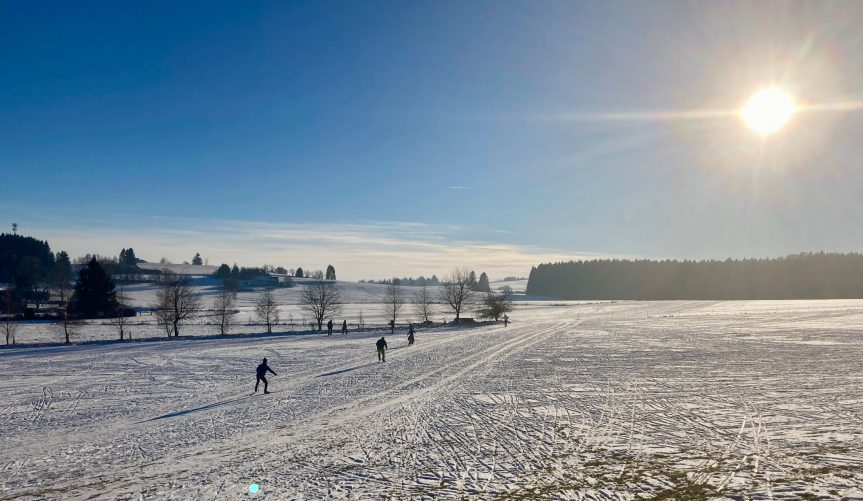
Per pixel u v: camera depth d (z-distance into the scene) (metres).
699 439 13.28
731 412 16.11
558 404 18.00
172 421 17.25
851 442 12.66
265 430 15.66
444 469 11.55
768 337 42.56
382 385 23.06
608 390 20.28
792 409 16.31
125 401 20.95
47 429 16.47
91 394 22.62
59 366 32.75
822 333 45.81
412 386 22.55
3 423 17.38
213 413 18.31
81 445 14.45
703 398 18.31
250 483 10.98
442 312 109.25
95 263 86.06
